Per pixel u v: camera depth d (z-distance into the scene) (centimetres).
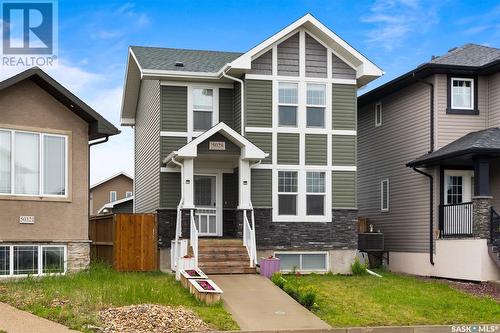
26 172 1731
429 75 2259
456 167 2209
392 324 1363
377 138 2638
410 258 2339
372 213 2656
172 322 1252
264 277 1844
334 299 1594
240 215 2034
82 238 1811
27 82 1745
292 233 2131
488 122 2242
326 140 2189
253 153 2005
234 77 2167
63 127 1803
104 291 1454
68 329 1169
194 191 2183
